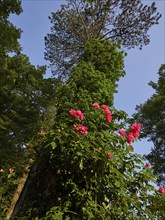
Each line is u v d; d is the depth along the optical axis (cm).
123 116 510
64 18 1205
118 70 688
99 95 535
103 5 1165
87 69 595
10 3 957
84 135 379
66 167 384
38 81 1381
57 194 376
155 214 393
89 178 361
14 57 1419
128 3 1161
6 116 1205
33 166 432
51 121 1270
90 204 339
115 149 383
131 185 383
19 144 1134
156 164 1285
